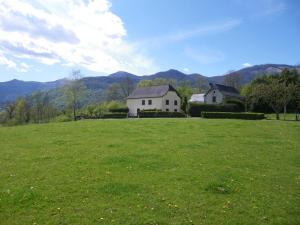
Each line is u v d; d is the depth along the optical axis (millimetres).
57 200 10719
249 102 89000
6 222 8992
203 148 21328
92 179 13273
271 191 12047
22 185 12445
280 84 63812
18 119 104375
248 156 18828
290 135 29344
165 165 15930
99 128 34156
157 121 44750
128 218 9297
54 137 27047
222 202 10727
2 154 19297
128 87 142625
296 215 9742
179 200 10820
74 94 101812
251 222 9172
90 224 8891
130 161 16734
